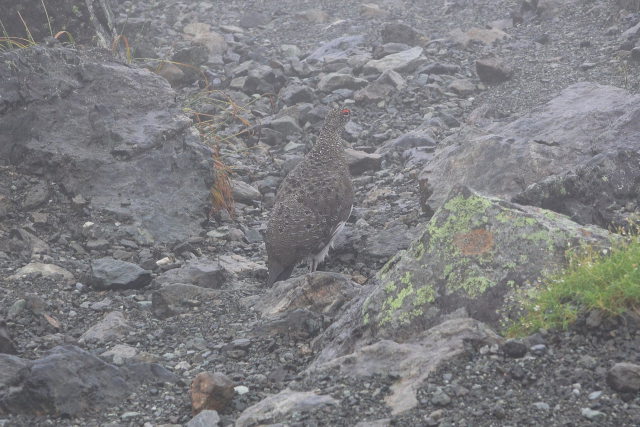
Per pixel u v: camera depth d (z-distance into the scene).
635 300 9.80
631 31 27.86
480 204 11.43
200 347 13.09
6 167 18.66
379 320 11.14
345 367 10.26
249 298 14.70
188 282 15.55
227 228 18.83
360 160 22.30
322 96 28.14
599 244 10.88
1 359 11.12
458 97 26.97
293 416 9.39
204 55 30.30
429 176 18.36
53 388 10.61
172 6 39.59
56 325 13.80
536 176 17.44
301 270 16.80
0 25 25.98
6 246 16.70
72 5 26.47
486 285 10.79
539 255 10.81
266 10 40.06
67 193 18.44
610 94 20.39
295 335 12.98
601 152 17.44
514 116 21.39
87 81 20.08
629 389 8.84
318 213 15.44
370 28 35.56
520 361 9.62
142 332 13.77
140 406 10.93
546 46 29.61
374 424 8.88
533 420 8.68
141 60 30.11
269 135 25.17
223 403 10.52
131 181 18.70
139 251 17.39
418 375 9.68
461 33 31.95
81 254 17.16
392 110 26.47
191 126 20.31
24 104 19.19
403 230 17.12
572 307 10.09
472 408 9.01
